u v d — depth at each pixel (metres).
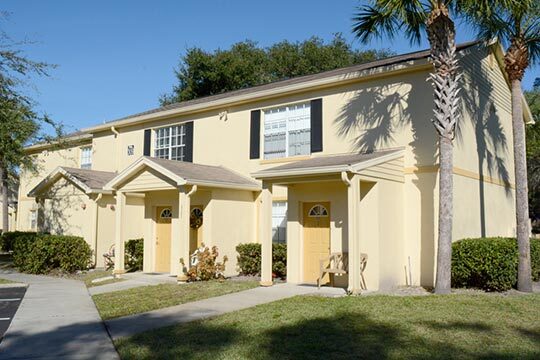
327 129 14.80
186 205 13.71
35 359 6.52
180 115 18.89
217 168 16.77
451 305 9.48
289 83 17.27
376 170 11.86
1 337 7.88
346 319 8.41
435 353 6.43
